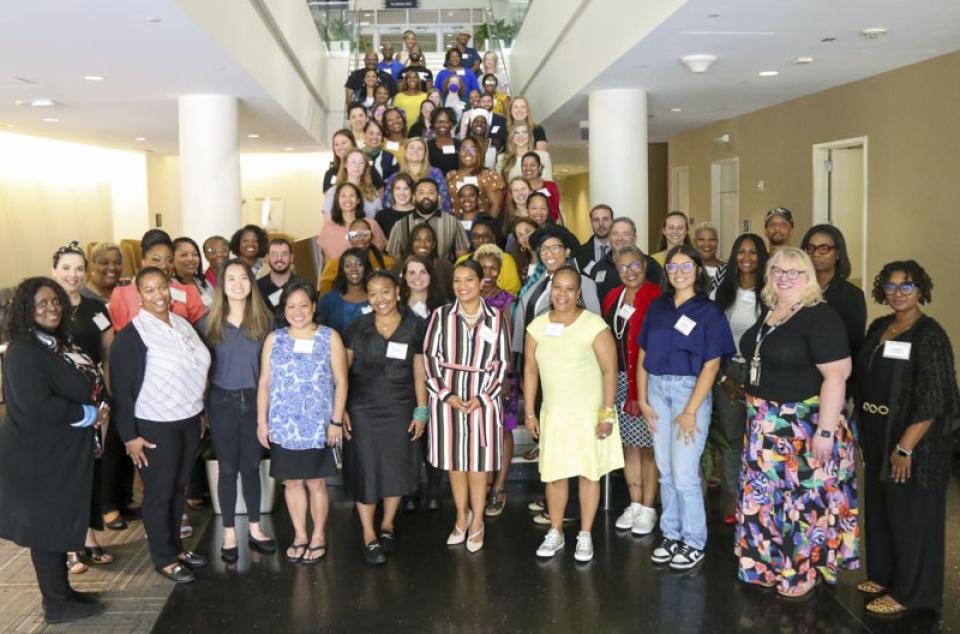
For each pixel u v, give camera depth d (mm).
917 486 3869
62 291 4117
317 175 17234
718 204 12203
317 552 4809
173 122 10305
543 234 5348
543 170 8469
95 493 4496
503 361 4742
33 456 3947
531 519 5398
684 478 4520
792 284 4020
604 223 6445
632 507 5195
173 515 4621
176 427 4426
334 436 4688
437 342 4719
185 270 5375
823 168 9039
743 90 8859
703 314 4426
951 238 6785
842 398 3961
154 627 4051
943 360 3781
